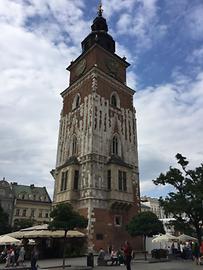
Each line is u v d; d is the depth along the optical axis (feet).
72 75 174.50
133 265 79.97
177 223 120.67
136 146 153.48
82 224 83.51
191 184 118.01
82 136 137.49
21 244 100.01
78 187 126.62
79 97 154.51
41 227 104.63
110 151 136.15
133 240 125.90
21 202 278.05
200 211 113.70
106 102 146.30
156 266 76.28
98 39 168.14
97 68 148.15
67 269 68.33
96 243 110.01
